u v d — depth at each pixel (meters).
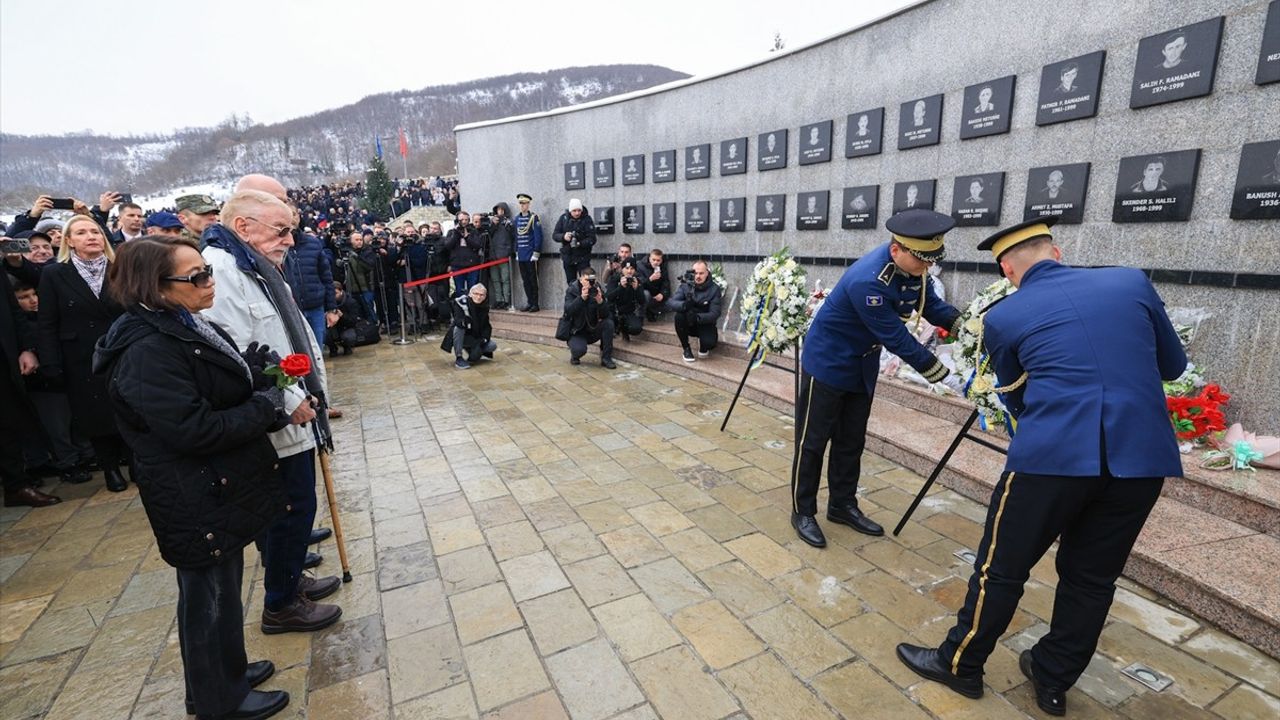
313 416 2.22
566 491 3.72
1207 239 3.51
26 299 3.95
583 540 3.12
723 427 4.76
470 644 2.35
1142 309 1.83
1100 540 1.84
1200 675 2.11
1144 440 1.73
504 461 4.23
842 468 3.14
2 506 3.69
